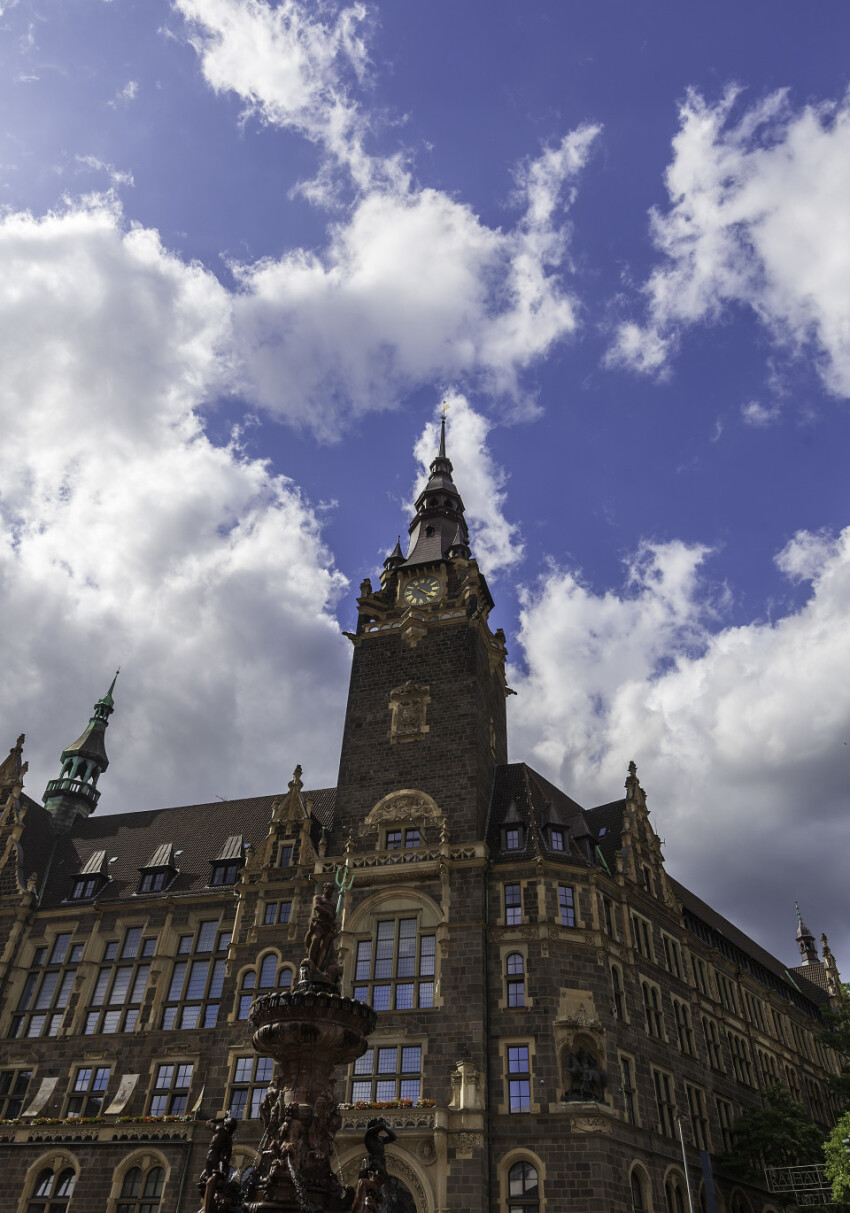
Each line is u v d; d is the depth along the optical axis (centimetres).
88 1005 5669
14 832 6494
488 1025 4634
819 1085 7912
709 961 6544
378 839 5381
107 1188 4809
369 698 6044
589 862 5219
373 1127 2667
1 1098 5472
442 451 7988
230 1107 4850
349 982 4934
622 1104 4534
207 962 5597
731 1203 5369
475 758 5522
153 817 6981
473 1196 4106
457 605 6272
